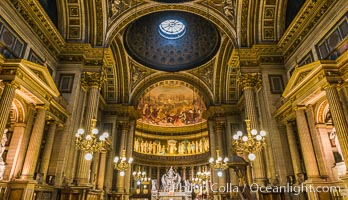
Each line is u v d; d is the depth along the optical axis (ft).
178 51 74.84
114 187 62.54
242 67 44.16
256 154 39.14
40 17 36.09
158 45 74.23
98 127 63.41
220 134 67.15
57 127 39.06
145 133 92.73
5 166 30.94
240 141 32.86
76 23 45.09
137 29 67.51
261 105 42.22
